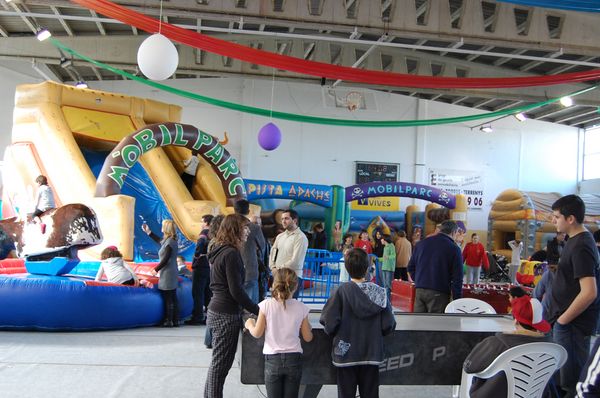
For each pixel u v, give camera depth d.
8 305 6.59
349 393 3.39
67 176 10.22
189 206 11.10
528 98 16.06
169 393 4.43
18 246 8.91
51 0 10.23
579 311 3.46
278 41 15.54
